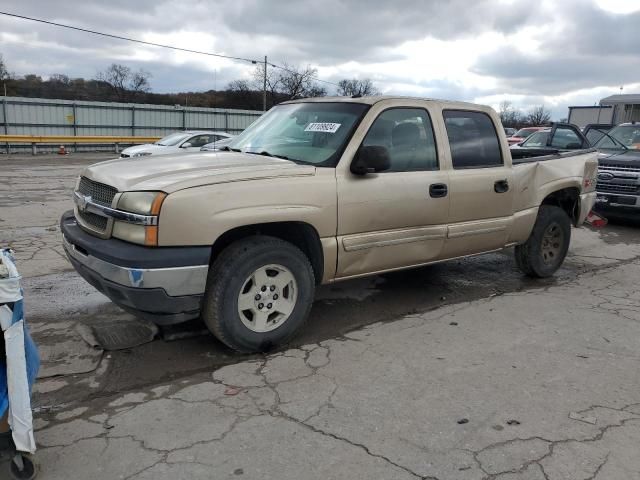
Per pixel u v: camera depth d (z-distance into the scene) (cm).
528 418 334
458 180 511
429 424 324
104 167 430
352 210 438
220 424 319
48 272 609
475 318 512
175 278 359
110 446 295
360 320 498
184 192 361
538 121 8044
